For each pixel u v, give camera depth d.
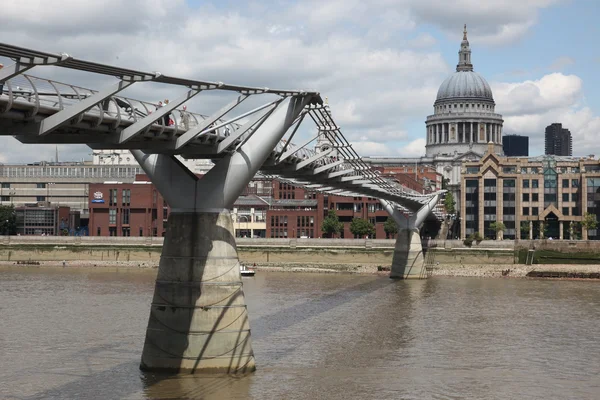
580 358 66.50
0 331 75.69
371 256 174.88
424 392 54.12
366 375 58.59
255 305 100.00
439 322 85.94
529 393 54.47
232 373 56.12
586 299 111.75
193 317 55.44
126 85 38.34
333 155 82.00
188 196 55.56
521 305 103.38
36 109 36.72
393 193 122.69
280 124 56.16
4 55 30.72
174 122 49.34
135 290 117.25
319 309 96.12
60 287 121.50
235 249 56.75
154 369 56.41
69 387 53.06
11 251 183.75
